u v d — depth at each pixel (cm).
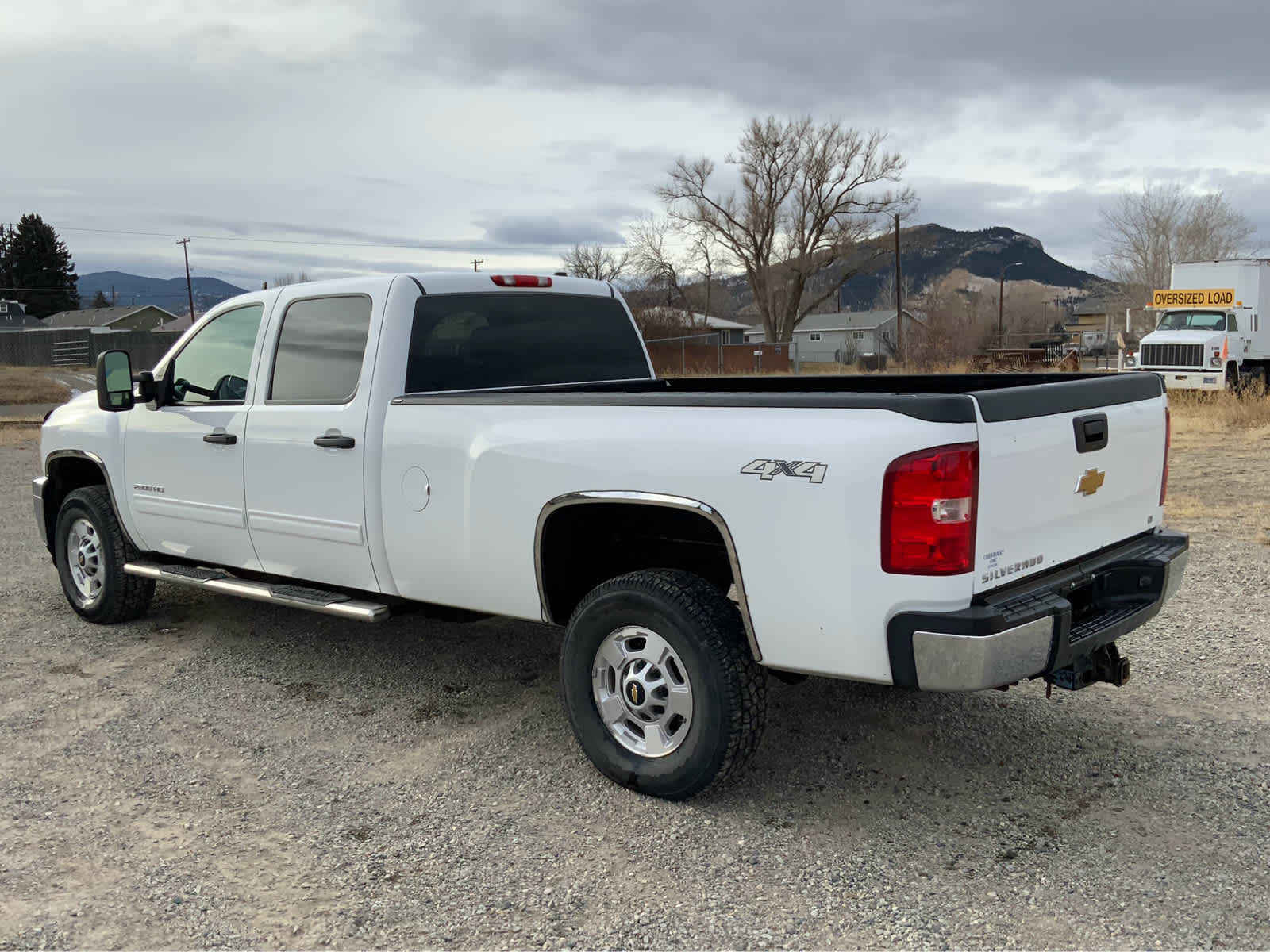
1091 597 369
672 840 339
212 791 379
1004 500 318
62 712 462
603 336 556
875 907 296
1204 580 666
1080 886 305
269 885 312
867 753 409
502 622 607
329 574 473
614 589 368
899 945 277
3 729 442
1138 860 320
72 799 373
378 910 298
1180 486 1076
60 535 620
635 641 374
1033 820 349
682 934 285
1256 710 444
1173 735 421
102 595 595
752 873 317
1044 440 334
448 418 416
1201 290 2288
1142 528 411
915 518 302
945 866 319
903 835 340
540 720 448
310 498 469
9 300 9562
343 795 375
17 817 359
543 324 521
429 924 291
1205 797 363
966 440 302
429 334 462
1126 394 391
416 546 432
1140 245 5244
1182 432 1678
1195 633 554
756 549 332
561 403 384
